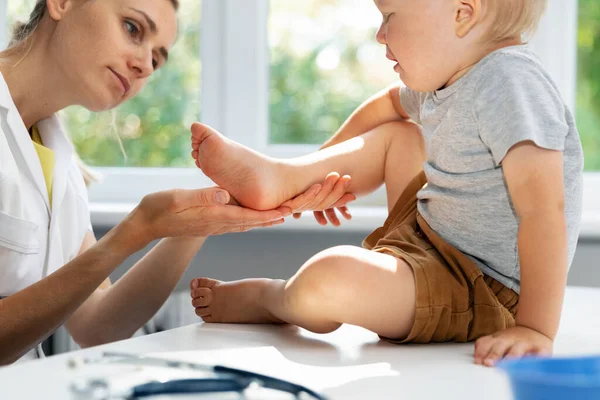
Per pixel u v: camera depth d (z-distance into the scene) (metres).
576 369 0.51
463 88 0.94
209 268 1.63
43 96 1.22
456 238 0.95
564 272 0.82
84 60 1.16
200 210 0.95
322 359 0.78
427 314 0.86
